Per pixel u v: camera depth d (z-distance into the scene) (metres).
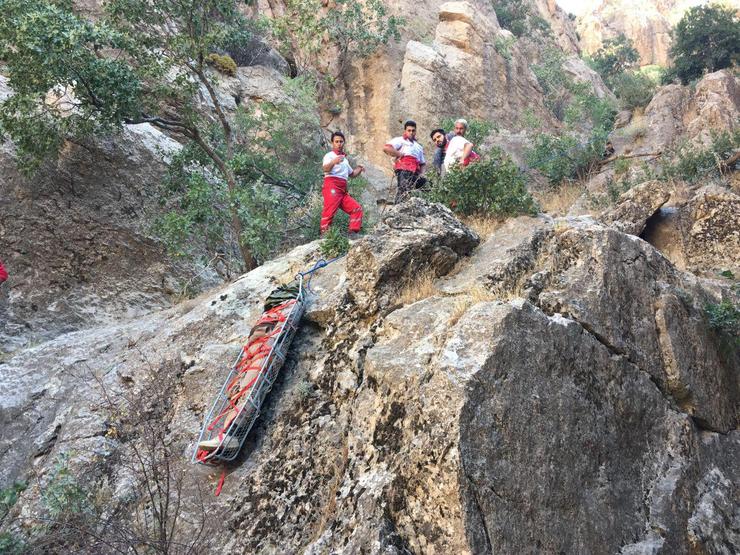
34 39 8.74
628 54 44.81
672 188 10.48
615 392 5.76
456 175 7.93
